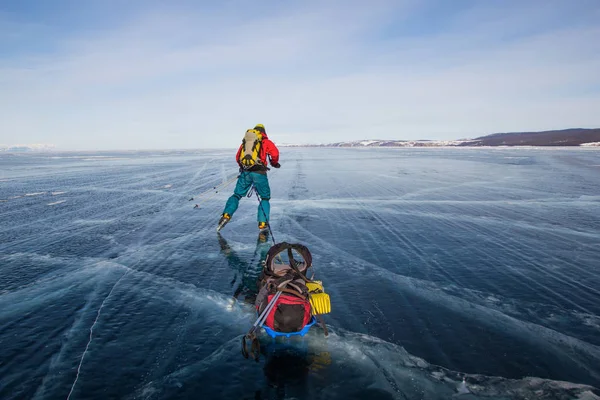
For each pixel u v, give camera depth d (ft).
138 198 35.09
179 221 24.63
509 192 37.76
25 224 23.39
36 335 9.64
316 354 8.72
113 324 10.23
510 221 24.09
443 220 24.45
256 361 8.45
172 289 12.76
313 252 17.19
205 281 13.52
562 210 28.07
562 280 13.60
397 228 22.17
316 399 7.14
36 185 45.57
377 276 13.98
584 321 10.42
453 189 40.42
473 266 15.19
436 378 7.82
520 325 10.16
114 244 18.71
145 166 84.64
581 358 8.61
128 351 8.87
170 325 10.18
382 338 9.45
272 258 10.58
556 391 7.43
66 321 10.43
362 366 8.25
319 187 43.14
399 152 173.06
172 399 7.18
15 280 13.61
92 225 23.24
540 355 8.72
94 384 7.64
